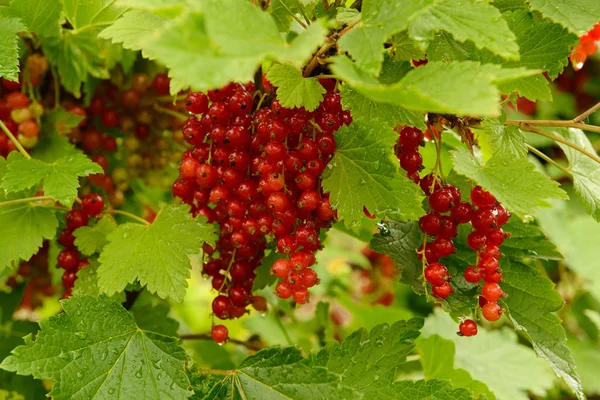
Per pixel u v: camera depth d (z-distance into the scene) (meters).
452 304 0.57
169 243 0.57
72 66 0.66
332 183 0.55
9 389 0.70
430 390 0.57
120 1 0.49
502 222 0.57
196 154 0.58
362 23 0.52
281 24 0.60
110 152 0.71
